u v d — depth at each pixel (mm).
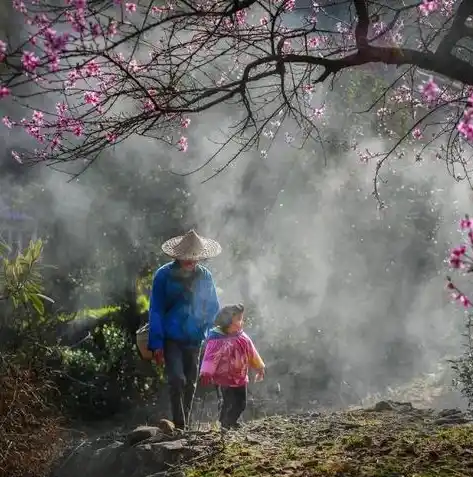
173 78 5215
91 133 5109
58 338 11141
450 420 7137
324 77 5137
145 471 6367
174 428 7094
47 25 4121
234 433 6891
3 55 4016
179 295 7531
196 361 7703
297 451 6148
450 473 5332
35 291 8617
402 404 8086
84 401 11219
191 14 4734
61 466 7051
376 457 5840
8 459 6566
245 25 6020
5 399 6641
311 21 6059
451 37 4922
